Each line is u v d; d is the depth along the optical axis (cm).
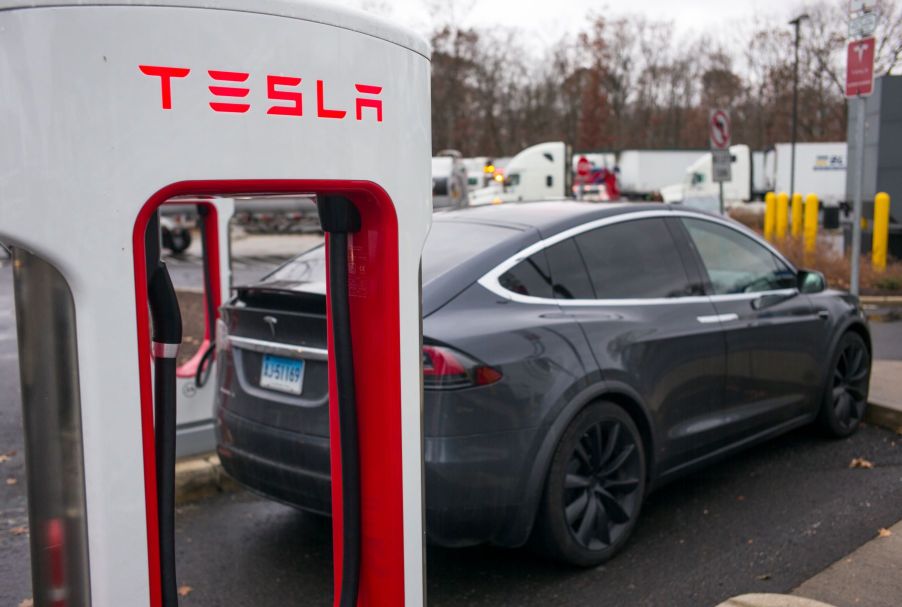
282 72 147
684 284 437
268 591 362
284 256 2116
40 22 125
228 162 142
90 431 134
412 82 172
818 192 3778
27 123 125
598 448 370
